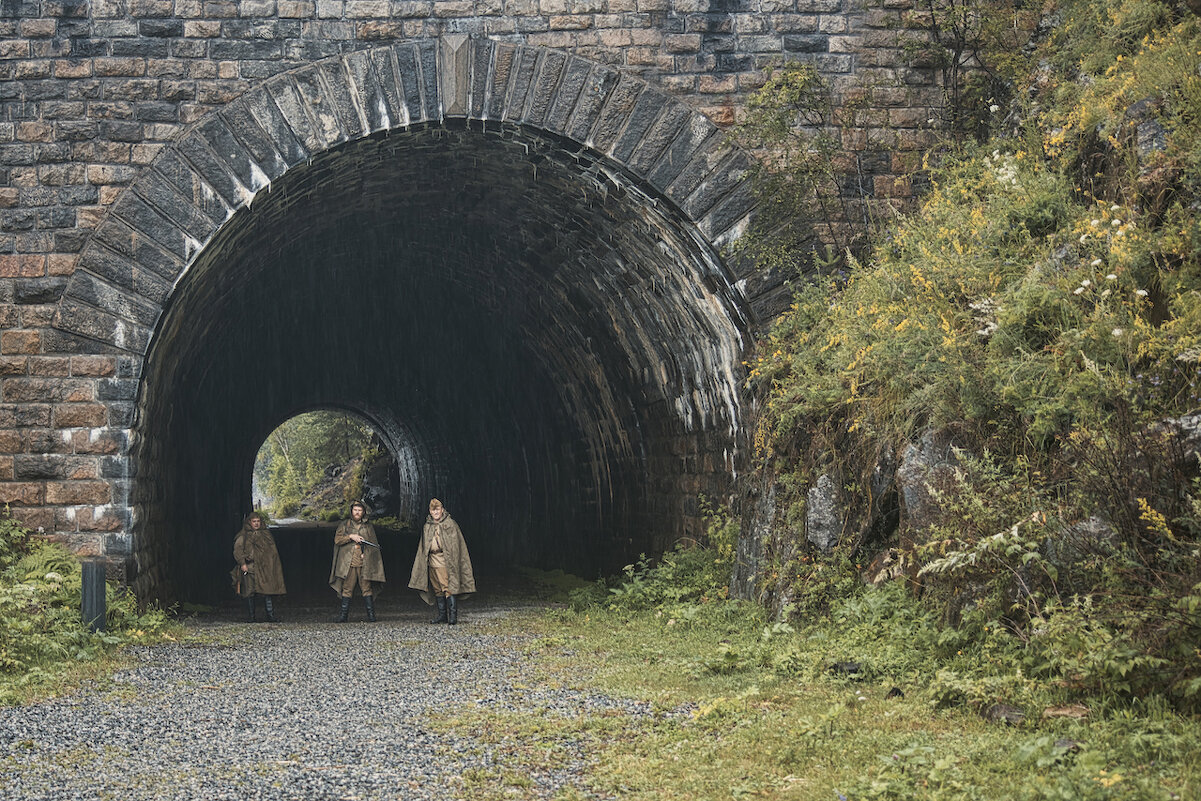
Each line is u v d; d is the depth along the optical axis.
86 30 12.23
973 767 5.10
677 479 16.33
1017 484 7.47
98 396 12.12
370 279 22.75
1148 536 6.27
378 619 14.71
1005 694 6.13
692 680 8.15
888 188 12.85
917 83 12.94
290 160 12.39
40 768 5.88
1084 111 9.80
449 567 13.57
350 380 30.52
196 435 21.12
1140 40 10.21
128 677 8.97
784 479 10.97
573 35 12.73
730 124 12.82
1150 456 6.37
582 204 14.52
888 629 8.12
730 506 13.81
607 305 17.00
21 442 12.04
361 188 15.20
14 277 12.10
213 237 12.34
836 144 12.51
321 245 18.50
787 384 11.38
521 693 8.09
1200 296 7.21
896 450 9.20
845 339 10.23
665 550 16.78
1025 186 9.79
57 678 8.61
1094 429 6.97
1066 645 6.08
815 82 12.39
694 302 14.19
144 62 12.27
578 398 20.88
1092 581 6.55
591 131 12.73
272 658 10.30
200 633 12.39
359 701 7.90
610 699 7.67
